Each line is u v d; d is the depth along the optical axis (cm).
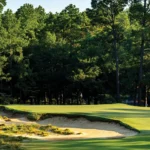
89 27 8325
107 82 6869
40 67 7238
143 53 6119
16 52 7306
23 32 7731
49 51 7206
